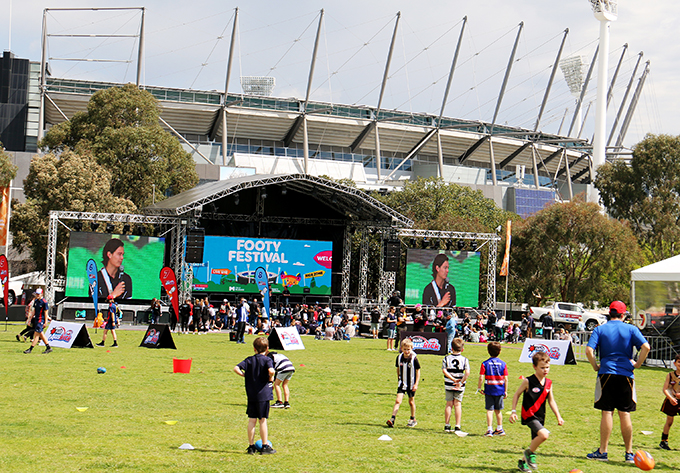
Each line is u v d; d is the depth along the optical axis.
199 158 87.06
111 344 23.41
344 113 92.00
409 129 92.56
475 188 90.88
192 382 14.62
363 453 8.32
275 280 41.91
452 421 11.12
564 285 49.66
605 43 89.19
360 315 41.09
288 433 9.52
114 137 49.91
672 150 59.81
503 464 7.96
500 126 100.38
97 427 9.48
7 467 7.10
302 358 21.69
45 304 19.70
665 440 9.34
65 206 46.84
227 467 7.38
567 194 114.62
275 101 87.31
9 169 44.56
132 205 48.06
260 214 43.91
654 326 23.83
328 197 43.03
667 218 59.00
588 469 7.77
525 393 7.84
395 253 40.19
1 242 30.22
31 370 15.48
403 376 10.31
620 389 8.28
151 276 36.88
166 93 82.44
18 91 80.00
